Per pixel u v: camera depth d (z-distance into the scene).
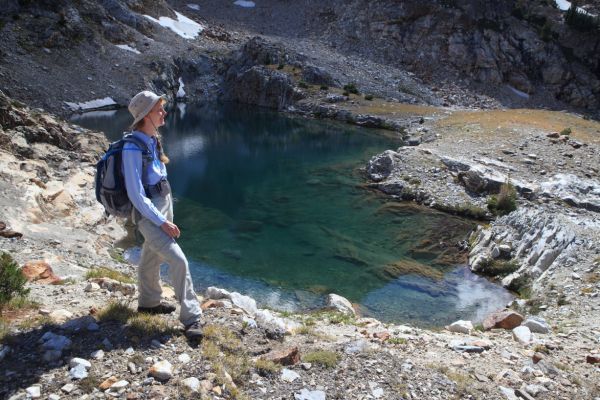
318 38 102.31
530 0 110.12
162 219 5.47
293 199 29.20
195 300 6.23
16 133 26.45
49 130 28.81
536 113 54.31
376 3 102.81
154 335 5.95
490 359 7.82
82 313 6.73
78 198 21.55
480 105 89.06
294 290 17.11
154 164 5.71
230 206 27.58
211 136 50.69
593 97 97.25
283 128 56.91
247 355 6.21
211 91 79.88
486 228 23.92
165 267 16.22
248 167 37.41
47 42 66.31
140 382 5.09
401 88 84.12
